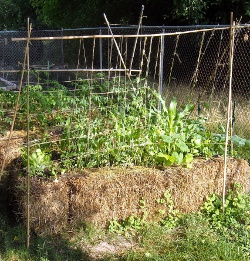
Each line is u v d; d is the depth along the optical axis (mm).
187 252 4211
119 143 4934
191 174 4844
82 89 6418
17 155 5297
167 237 4516
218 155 5352
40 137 5707
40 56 14031
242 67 10008
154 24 12828
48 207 4348
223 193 4938
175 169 4895
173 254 4172
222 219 4844
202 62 10891
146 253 4180
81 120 5238
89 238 4398
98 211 4527
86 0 14492
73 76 12461
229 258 4125
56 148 5332
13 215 4828
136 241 4453
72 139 5020
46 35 13844
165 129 5211
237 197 5109
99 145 4883
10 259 3980
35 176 4508
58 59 13789
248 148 6461
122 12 13547
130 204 4648
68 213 4453
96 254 4191
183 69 11367
